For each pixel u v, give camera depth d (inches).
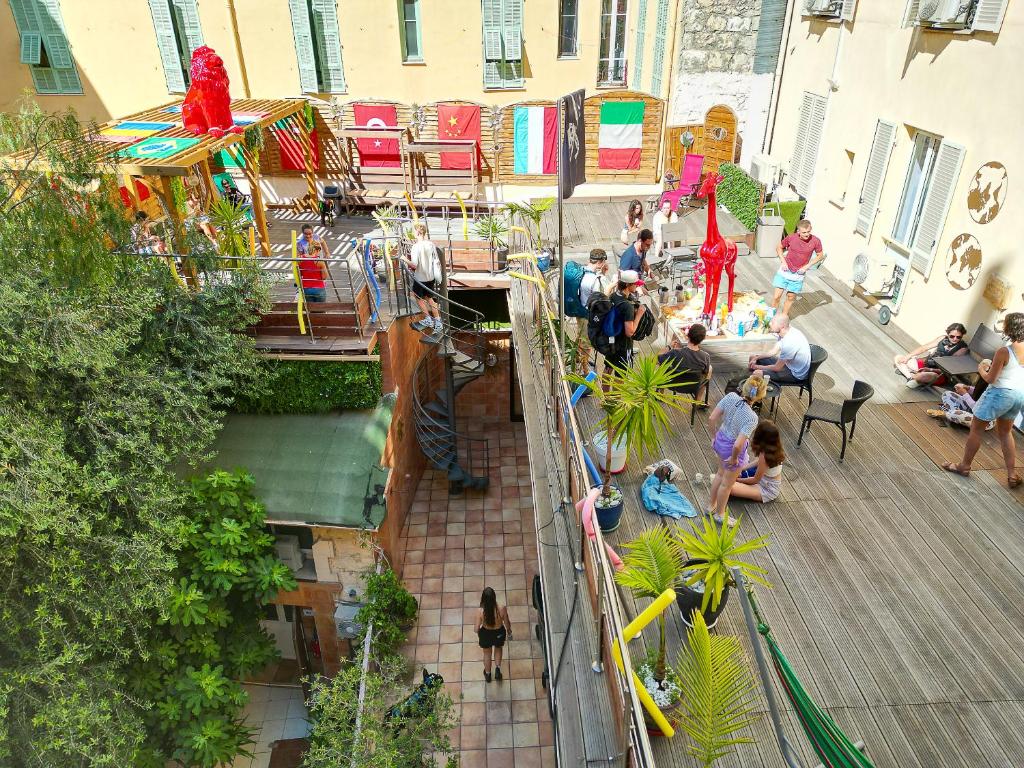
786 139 634.8
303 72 685.3
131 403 345.1
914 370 395.9
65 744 306.2
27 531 302.7
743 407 276.8
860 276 492.7
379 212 624.4
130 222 388.2
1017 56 344.8
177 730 392.8
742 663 228.4
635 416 252.4
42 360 315.0
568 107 269.9
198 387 375.2
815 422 362.0
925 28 419.5
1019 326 282.4
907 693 221.8
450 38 671.1
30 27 668.7
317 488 414.9
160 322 382.9
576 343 370.9
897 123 451.2
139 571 336.2
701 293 481.1
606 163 734.5
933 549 278.5
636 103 699.4
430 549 537.0
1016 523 292.0
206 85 496.1
